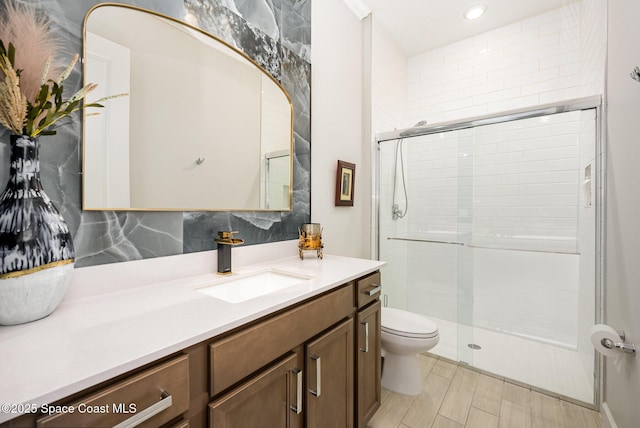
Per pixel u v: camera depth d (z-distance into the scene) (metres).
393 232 2.42
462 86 2.62
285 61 1.57
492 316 2.26
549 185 2.00
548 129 1.98
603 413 1.38
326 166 1.90
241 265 1.33
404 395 1.60
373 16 2.29
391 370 1.67
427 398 1.57
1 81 0.70
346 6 2.11
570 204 1.95
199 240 1.16
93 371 0.46
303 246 1.51
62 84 0.81
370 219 2.30
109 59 0.91
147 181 1.00
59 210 0.80
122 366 0.49
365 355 1.29
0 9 0.71
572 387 1.64
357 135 2.24
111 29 0.92
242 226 1.34
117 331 0.62
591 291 1.62
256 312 0.74
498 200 2.17
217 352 0.65
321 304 0.99
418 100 2.85
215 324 0.66
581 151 1.83
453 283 2.24
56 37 0.80
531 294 2.12
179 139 1.10
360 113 2.29
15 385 0.42
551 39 2.23
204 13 1.18
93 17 0.88
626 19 1.11
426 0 2.13
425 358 2.01
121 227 0.93
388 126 2.54
